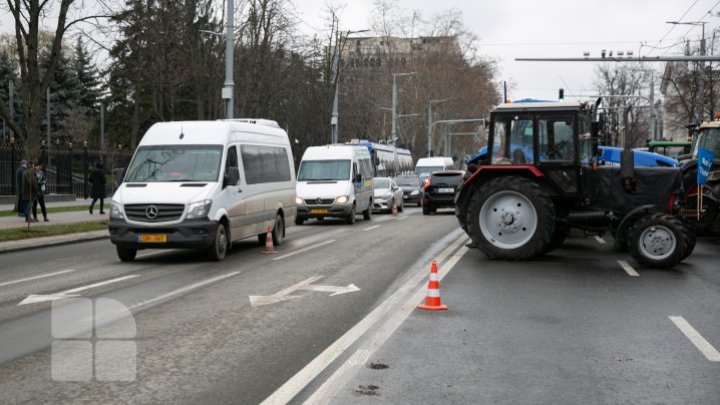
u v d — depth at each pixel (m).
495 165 16.36
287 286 12.23
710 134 20.05
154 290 11.84
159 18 40.62
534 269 14.39
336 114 53.53
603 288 12.03
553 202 16.28
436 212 37.03
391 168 58.31
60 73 81.00
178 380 6.60
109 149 69.75
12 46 76.19
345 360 7.30
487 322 9.24
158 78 43.88
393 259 16.16
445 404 5.97
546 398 6.16
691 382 6.65
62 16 30.19
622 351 7.80
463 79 87.69
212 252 15.90
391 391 6.30
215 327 8.90
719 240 20.38
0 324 9.10
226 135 17.36
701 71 51.38
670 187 15.08
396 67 89.00
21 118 73.69
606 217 15.55
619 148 21.28
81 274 13.98
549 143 16.09
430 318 9.48
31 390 6.28
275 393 6.20
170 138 17.31
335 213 28.53
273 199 19.66
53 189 42.88
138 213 15.61
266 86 45.50
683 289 11.96
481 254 17.02
